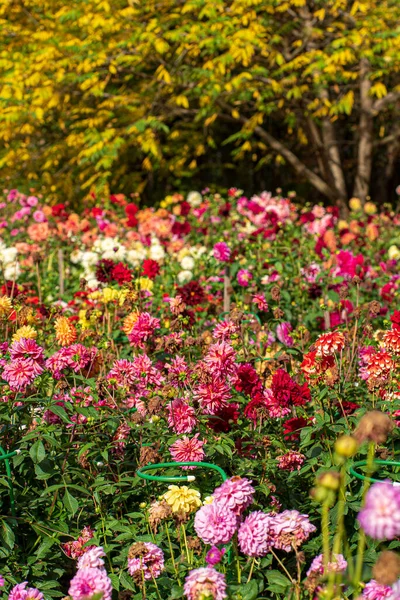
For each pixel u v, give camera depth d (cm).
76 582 236
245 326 466
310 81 1347
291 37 1407
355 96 1527
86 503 320
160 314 582
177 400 326
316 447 327
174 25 1322
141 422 339
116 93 1398
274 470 321
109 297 473
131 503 332
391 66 1242
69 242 833
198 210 902
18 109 1227
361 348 421
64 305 639
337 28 1352
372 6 1209
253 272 647
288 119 1423
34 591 261
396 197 1809
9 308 407
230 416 330
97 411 345
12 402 329
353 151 1800
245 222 895
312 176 1500
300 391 335
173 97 1320
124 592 270
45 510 316
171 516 264
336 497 296
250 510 308
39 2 1305
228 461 328
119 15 1219
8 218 1070
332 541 289
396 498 176
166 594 274
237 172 1850
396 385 359
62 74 1218
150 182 1738
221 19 1138
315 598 238
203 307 609
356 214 967
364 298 660
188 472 318
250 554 243
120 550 312
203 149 1567
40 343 479
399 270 743
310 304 652
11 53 1293
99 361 373
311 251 729
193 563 272
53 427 312
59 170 1552
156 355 405
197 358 427
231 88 1196
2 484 308
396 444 337
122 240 823
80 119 1462
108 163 1227
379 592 226
